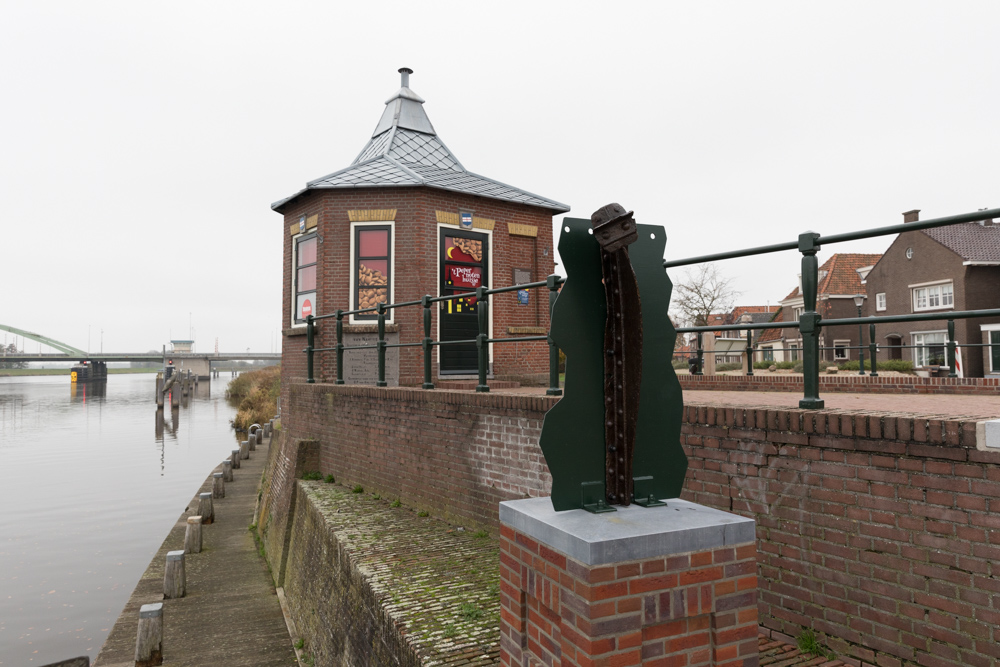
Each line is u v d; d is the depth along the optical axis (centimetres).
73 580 1523
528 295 1186
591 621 196
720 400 515
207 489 1867
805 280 349
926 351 3134
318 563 669
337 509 700
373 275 1070
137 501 2373
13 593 1430
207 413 5950
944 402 514
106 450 3631
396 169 1133
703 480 378
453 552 538
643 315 259
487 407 581
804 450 325
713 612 217
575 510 242
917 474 279
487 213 1131
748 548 223
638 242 261
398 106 1330
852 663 300
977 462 258
